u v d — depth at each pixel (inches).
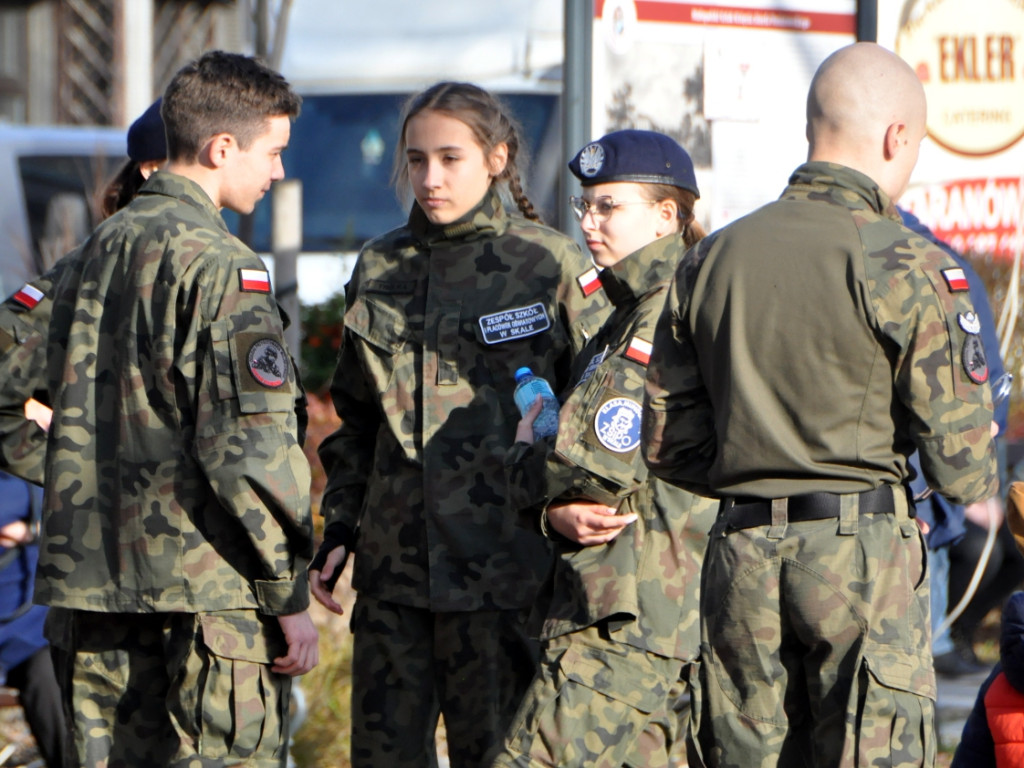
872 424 394.6
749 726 409.1
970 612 814.5
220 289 443.5
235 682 448.8
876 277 388.8
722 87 728.3
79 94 2187.5
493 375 514.3
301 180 1657.2
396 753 516.7
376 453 531.5
